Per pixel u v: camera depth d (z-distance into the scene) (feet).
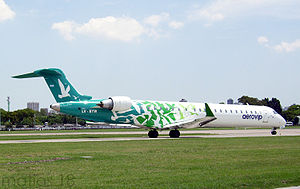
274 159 57.88
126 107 117.29
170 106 126.93
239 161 55.42
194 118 131.23
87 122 116.78
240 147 79.71
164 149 74.64
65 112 111.86
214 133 160.66
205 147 79.61
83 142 95.04
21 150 72.59
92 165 50.96
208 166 50.26
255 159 57.93
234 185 37.86
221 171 46.03
